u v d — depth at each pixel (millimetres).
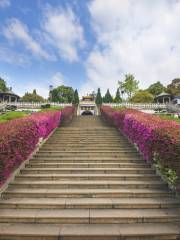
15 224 4297
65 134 11391
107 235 3877
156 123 7051
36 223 4340
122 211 4676
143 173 6637
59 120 14477
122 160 7539
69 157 7984
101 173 6641
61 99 52625
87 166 7094
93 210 4723
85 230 4043
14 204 4855
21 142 6031
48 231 3998
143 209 4801
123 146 9234
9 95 42000
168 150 4922
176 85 53906
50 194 5309
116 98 50188
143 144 7273
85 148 8969
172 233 3918
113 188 5734
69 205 4844
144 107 33531
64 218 4363
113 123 14617
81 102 41719
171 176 5316
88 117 22297
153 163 6758
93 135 11211
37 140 8219
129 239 3885
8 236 3910
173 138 4730
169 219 4398
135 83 50594
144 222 4375
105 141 10031
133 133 8891
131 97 49625
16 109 32000
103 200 5090
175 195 5332
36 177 6219
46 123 9742
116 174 6480
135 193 5352
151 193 5348
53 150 8719
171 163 4836
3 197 5262
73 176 6234
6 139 4840
